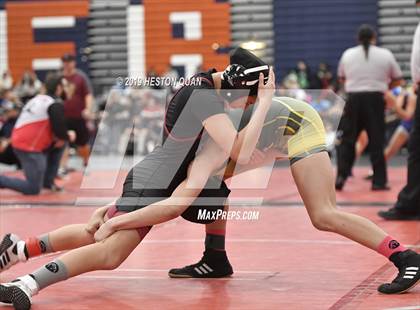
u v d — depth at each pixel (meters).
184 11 28.02
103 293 5.99
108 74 28.33
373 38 13.45
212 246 6.54
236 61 6.02
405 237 8.46
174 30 28.05
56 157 14.35
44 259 7.34
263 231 9.20
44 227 9.85
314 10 27.52
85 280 6.47
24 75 24.81
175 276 6.57
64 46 28.70
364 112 13.46
